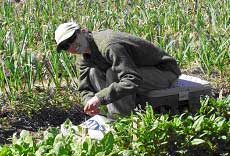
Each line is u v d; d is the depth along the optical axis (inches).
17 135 237.1
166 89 228.1
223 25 343.9
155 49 223.6
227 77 280.7
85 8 389.1
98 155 156.5
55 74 264.7
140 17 350.0
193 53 307.0
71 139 168.4
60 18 369.1
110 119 213.2
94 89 226.4
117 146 176.9
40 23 368.5
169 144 180.4
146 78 224.1
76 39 206.2
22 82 276.2
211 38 295.7
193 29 334.0
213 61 287.4
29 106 252.4
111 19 346.9
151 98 225.9
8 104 256.2
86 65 224.1
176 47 309.3
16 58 267.4
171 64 231.1
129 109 219.5
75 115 254.2
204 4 393.1
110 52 207.5
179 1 398.6
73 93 263.4
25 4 382.3
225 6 360.8
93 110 210.2
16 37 305.1
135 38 215.5
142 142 176.9
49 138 168.7
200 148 185.3
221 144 188.7
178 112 227.9
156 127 177.2
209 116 200.5
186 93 231.5
